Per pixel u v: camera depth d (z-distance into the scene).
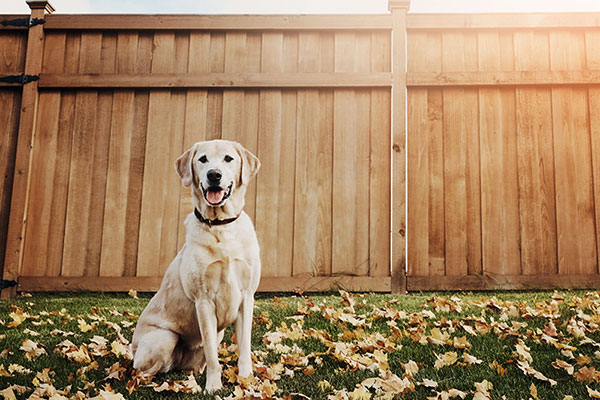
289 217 5.62
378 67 5.83
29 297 5.48
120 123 5.82
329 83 5.75
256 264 2.91
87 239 5.68
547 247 5.45
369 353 3.07
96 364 2.96
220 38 5.91
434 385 2.52
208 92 5.83
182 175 3.07
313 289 5.53
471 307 4.45
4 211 5.78
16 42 6.02
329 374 2.78
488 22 5.71
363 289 5.51
